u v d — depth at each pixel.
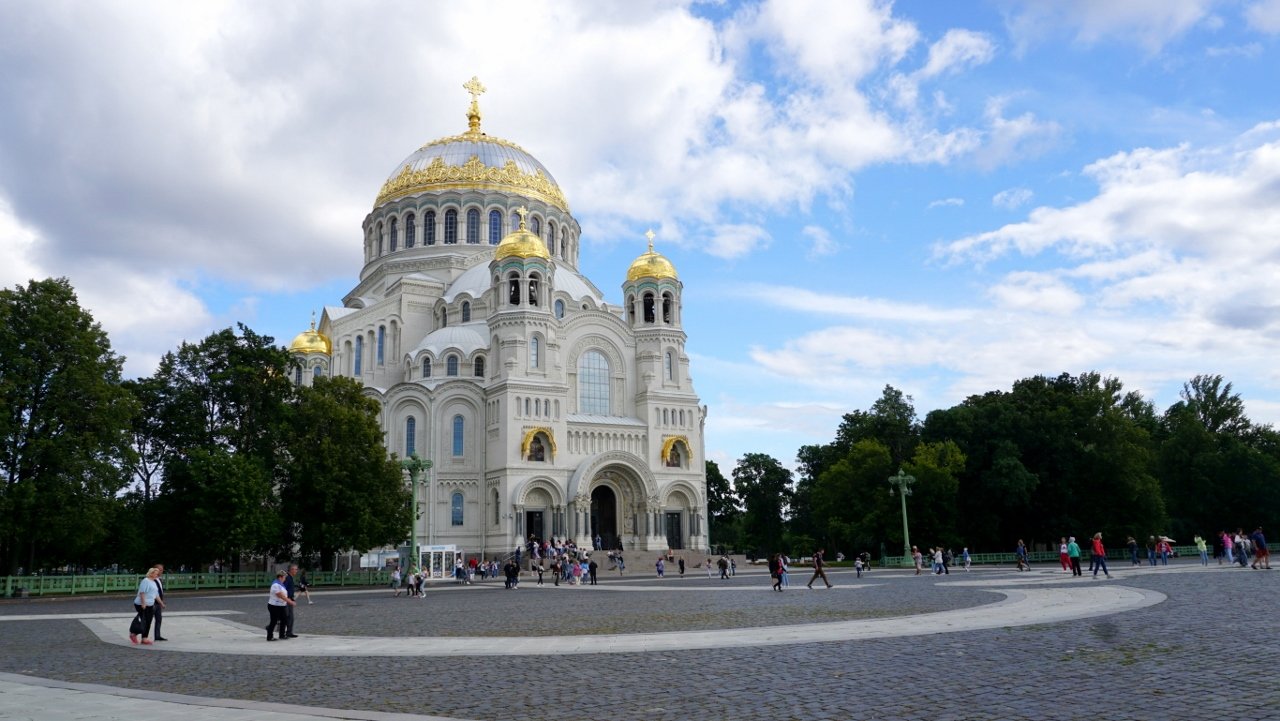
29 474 62.03
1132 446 98.25
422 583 59.19
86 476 62.62
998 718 14.23
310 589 70.50
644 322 111.00
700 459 108.94
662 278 110.75
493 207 121.62
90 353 64.75
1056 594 39.66
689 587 59.62
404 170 125.88
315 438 74.88
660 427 106.69
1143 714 14.24
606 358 108.75
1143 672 17.89
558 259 124.75
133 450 66.75
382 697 17.72
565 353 105.56
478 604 46.75
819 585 56.66
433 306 116.50
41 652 26.88
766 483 150.50
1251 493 110.56
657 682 18.58
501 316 102.12
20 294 63.50
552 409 100.62
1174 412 127.88
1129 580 48.78
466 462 102.06
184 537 70.94
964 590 45.50
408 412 101.62
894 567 89.06
